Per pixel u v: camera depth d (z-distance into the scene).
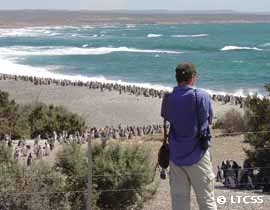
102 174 15.67
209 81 111.38
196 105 8.34
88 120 67.56
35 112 55.16
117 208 15.98
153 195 16.94
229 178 22.73
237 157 34.28
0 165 14.16
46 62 149.12
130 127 56.91
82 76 121.31
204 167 8.39
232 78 115.44
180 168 8.50
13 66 137.12
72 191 14.53
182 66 8.55
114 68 136.25
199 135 8.36
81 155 15.60
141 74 124.81
